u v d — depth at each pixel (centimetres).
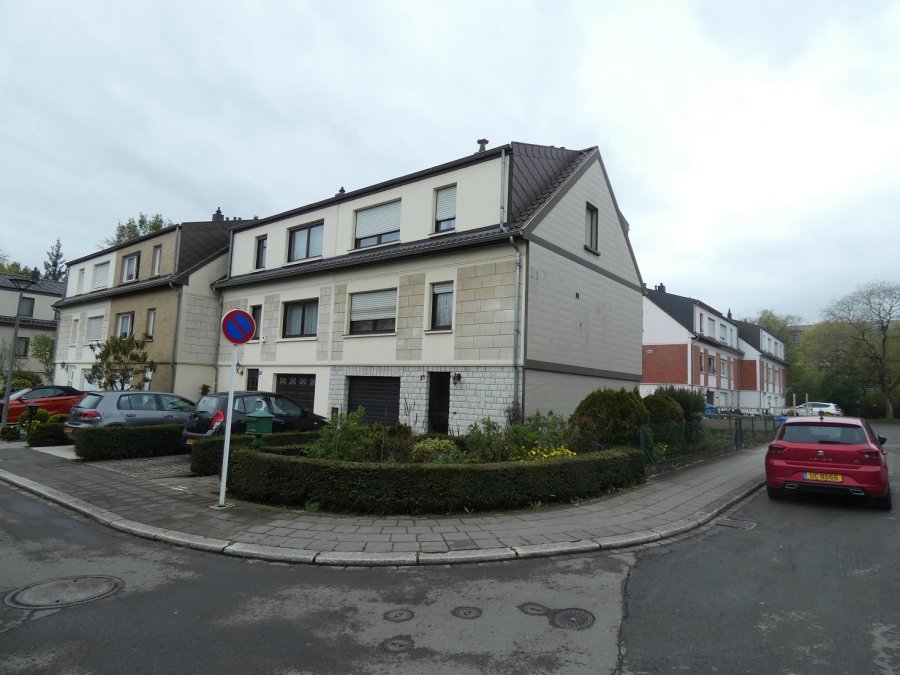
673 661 354
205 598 452
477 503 738
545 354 1332
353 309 1652
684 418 1464
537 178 1446
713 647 375
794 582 513
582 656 360
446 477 727
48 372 3269
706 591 486
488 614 427
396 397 1509
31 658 345
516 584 498
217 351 2105
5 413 1650
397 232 1582
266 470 767
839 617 430
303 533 628
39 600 440
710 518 782
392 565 546
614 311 1695
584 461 848
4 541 612
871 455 848
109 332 2433
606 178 1694
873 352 4359
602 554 599
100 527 675
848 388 4591
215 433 1111
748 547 638
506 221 1313
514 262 1288
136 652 355
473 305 1344
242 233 2091
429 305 1442
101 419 1305
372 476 717
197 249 2194
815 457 882
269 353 1888
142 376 1995
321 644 371
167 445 1277
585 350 1516
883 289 4325
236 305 2045
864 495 888
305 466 744
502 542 607
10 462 1156
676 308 3531
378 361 1542
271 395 1261
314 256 1823
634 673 338
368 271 1602
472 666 344
